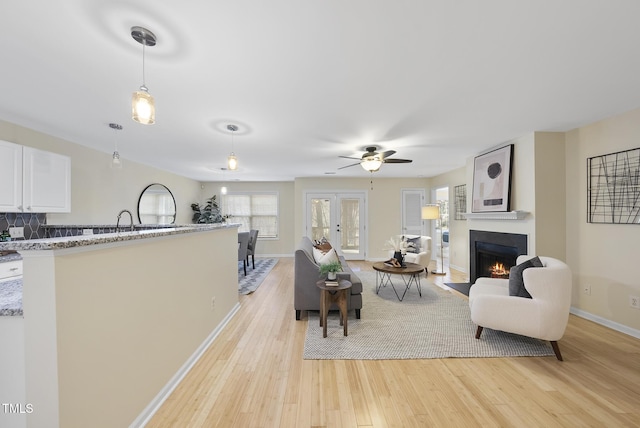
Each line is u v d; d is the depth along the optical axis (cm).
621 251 282
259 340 269
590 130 310
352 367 221
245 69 194
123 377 147
